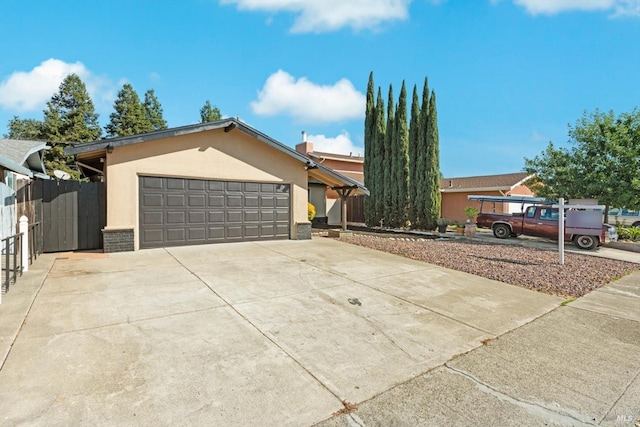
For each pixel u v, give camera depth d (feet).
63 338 10.83
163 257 24.90
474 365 10.03
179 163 29.58
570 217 37.24
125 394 7.91
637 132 38.70
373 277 20.61
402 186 56.18
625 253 34.32
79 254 25.64
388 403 7.98
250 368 9.37
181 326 12.19
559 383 9.16
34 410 7.18
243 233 33.53
